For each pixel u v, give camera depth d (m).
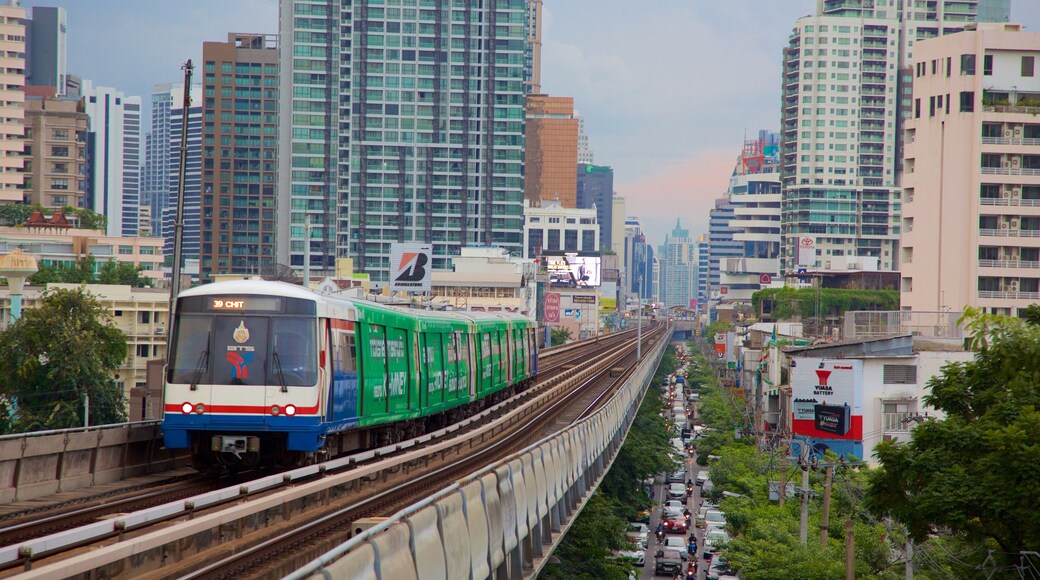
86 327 64.50
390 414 35.19
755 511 61.31
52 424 59.22
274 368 26.73
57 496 23.64
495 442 42.19
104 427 26.25
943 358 75.75
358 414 31.19
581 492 36.91
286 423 26.62
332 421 28.23
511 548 21.25
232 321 26.98
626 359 136.50
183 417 26.59
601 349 158.25
